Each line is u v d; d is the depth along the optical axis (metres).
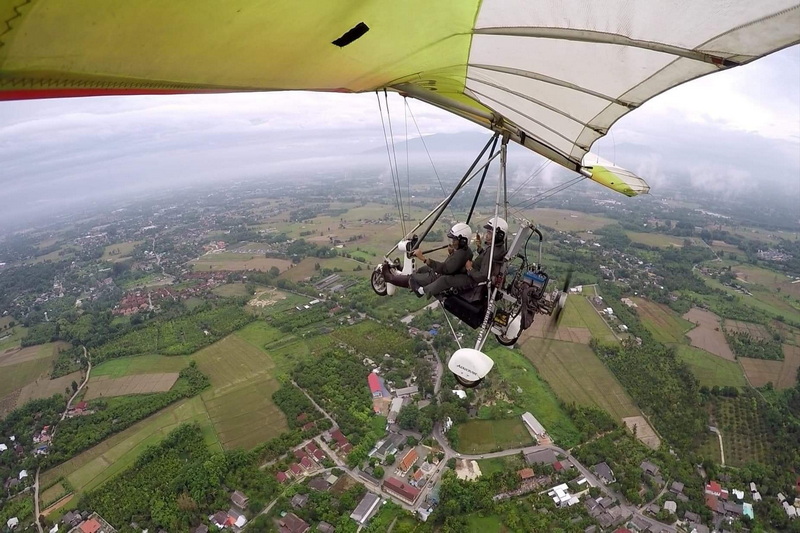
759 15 2.81
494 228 7.81
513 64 4.61
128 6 2.27
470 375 7.58
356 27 3.66
